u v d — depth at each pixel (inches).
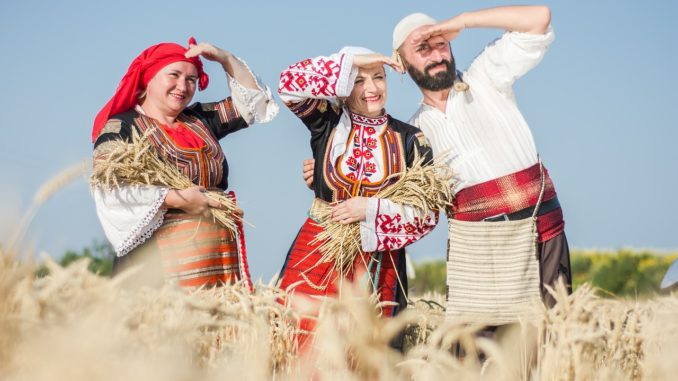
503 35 160.6
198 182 159.5
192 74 162.7
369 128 163.2
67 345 77.0
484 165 158.7
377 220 156.3
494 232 156.4
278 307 124.6
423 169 157.2
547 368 112.8
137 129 157.9
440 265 487.2
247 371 108.0
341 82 156.9
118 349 84.1
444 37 161.5
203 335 107.1
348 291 105.4
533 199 157.6
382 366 97.0
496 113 159.6
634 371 123.6
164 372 83.8
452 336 105.4
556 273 158.9
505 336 158.2
